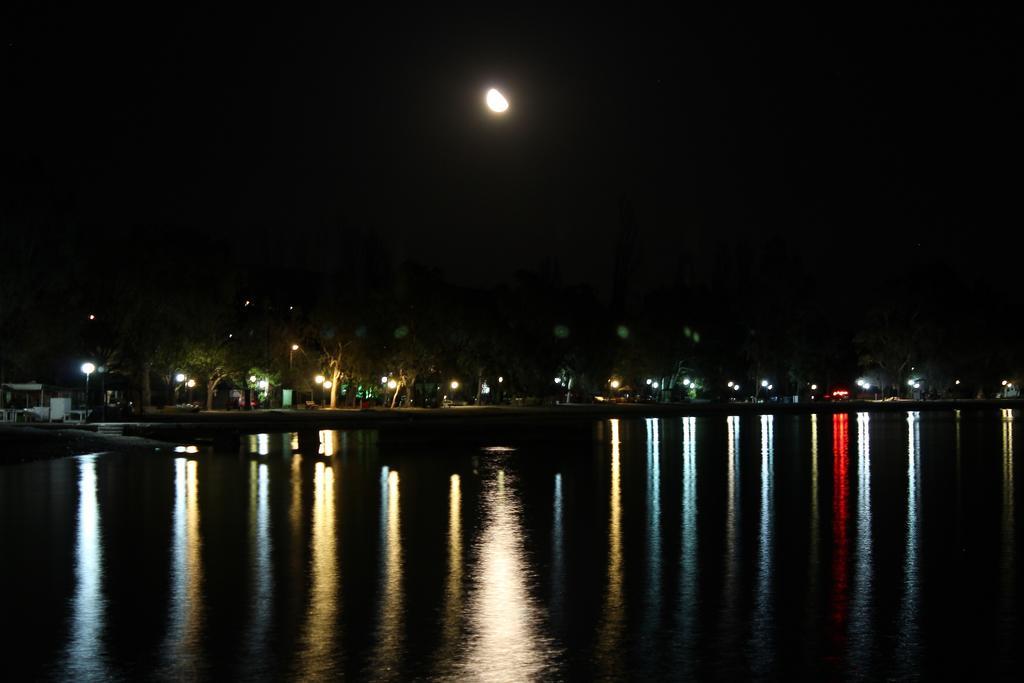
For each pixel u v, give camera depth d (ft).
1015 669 37.37
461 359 337.72
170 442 159.33
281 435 188.75
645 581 52.54
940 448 158.71
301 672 36.37
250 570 54.85
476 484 101.14
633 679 35.88
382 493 92.63
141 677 35.81
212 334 261.65
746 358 456.04
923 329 432.25
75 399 241.76
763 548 62.75
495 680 35.58
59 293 216.74
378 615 44.80
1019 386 529.04
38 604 46.78
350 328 298.76
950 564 57.62
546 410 329.31
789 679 36.04
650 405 394.11
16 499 86.38
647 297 453.99
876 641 41.09
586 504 85.20
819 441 178.60
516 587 50.96
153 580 52.06
